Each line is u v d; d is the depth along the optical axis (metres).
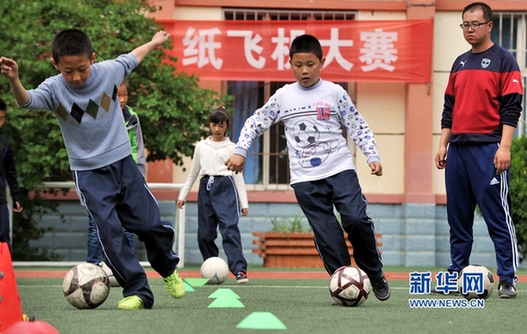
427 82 14.16
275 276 10.70
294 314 5.49
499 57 7.34
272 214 14.22
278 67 14.12
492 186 7.28
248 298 7.11
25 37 11.48
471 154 7.34
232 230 9.35
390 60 14.17
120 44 11.95
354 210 6.27
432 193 14.13
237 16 14.52
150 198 6.02
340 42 14.16
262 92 14.59
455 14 14.41
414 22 14.15
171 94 12.49
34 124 11.67
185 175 14.27
